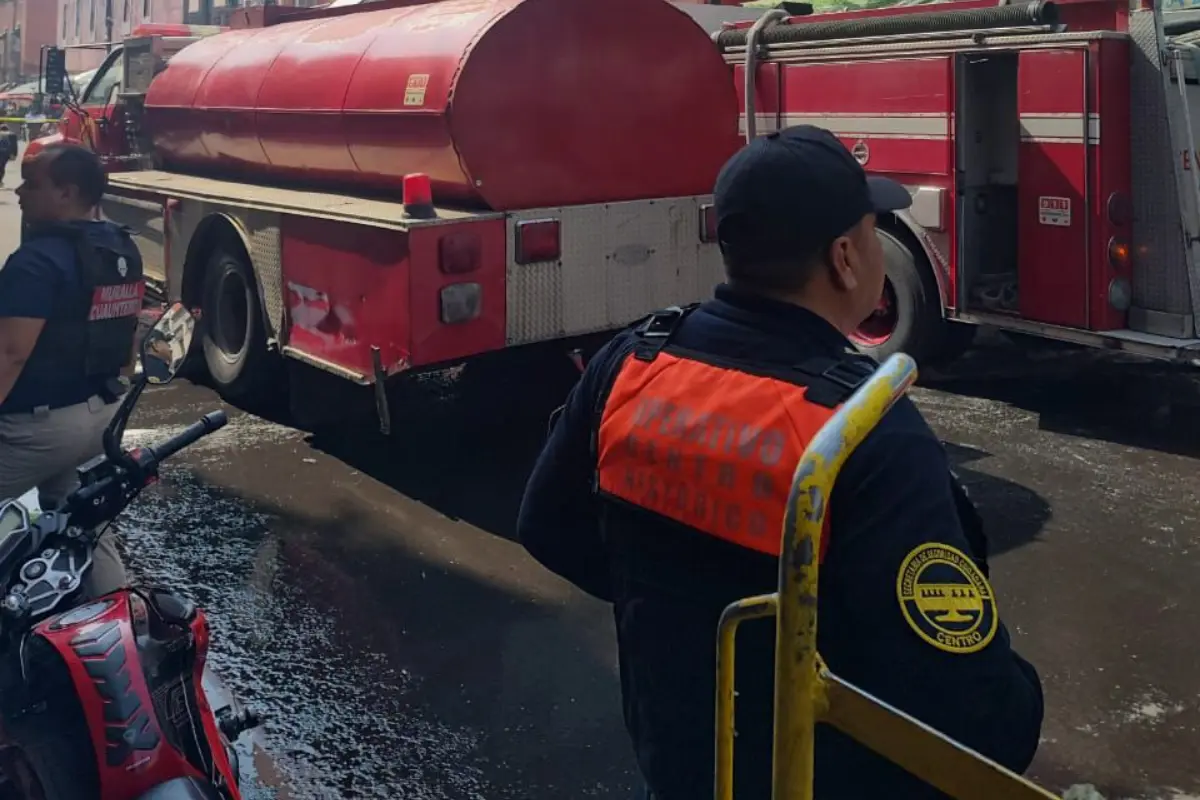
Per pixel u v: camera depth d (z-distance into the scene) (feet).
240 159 24.59
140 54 30.17
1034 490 18.93
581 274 19.71
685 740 5.50
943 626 4.63
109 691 8.11
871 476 4.80
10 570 8.68
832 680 4.49
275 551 16.98
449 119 18.16
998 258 24.38
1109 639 13.97
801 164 5.32
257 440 22.09
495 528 17.81
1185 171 20.83
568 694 13.01
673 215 20.84
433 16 19.89
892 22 24.04
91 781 8.30
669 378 5.59
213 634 14.47
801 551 4.38
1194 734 12.00
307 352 20.63
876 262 5.59
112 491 9.31
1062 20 22.82
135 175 27.45
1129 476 19.51
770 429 5.11
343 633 14.48
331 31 22.21
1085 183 21.40
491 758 11.82
